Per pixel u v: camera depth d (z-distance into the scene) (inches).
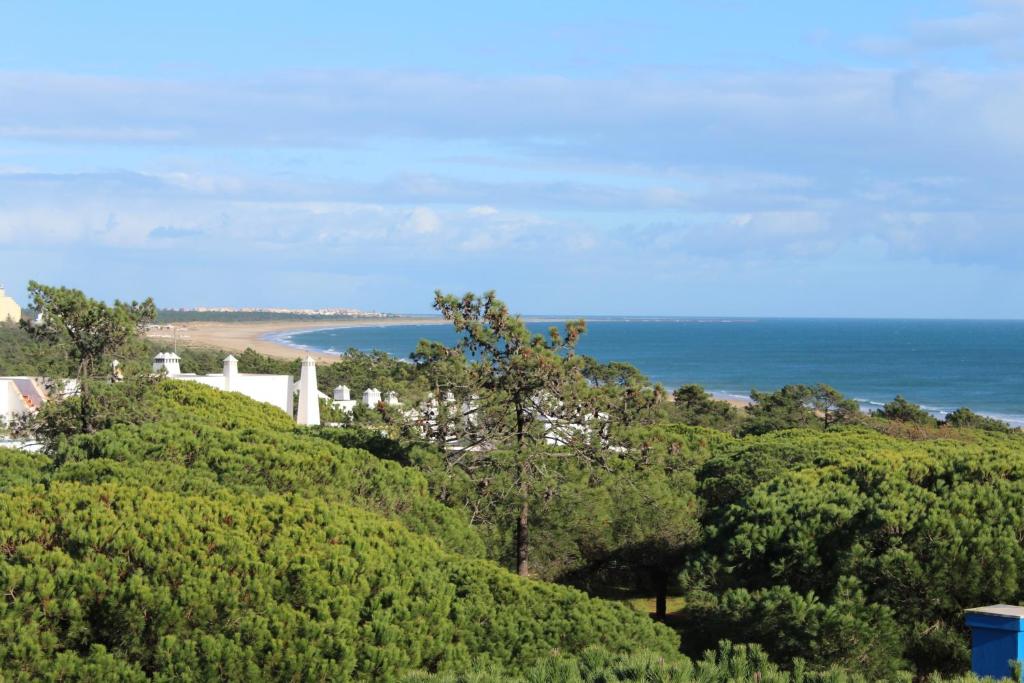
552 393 1005.8
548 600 654.5
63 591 544.4
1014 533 681.0
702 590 780.6
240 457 874.1
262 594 569.3
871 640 660.1
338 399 2193.7
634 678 458.0
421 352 1024.9
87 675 527.2
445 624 606.9
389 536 676.1
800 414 2506.2
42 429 1272.1
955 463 802.8
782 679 456.1
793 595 688.4
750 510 828.0
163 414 1291.8
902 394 5664.4
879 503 751.1
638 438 1030.4
